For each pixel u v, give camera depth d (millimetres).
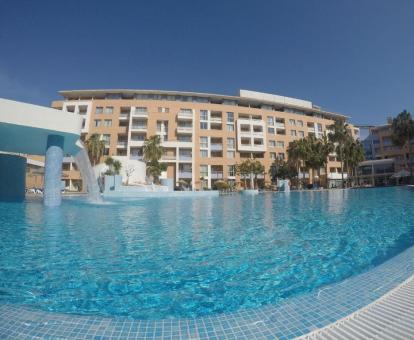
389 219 7750
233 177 44219
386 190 24906
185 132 42406
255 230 6270
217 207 12891
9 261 3818
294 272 3436
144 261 3846
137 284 3037
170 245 4781
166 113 42406
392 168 48500
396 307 1898
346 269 3562
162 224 7246
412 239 5227
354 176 48469
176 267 3600
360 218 8039
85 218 8281
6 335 1679
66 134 11438
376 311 1857
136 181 29734
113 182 21922
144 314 2395
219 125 45406
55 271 3422
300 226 6793
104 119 41531
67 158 40562
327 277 3283
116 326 1781
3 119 9711
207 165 43125
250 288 2955
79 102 41719
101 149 37750
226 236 5574
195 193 24859
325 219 7996
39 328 1753
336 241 5066
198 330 1737
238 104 48250
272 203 14859
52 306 2539
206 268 3568
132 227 6695
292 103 51156
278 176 43656
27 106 10227
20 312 1947
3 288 2914
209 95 45281
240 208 12172
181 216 9141
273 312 1925
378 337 1576
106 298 2699
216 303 2605
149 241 5098
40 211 9633
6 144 13461
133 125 42094
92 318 1878
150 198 21000
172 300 2666
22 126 10188
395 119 40062
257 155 46719
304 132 49625
